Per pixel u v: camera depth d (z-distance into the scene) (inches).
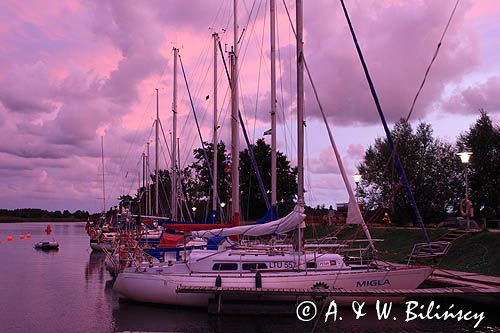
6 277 1224.8
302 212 752.3
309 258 775.1
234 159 1051.9
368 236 787.4
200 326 680.4
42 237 3587.6
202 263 772.0
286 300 727.7
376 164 1966.0
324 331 661.3
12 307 823.1
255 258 766.5
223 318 714.8
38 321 721.0
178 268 780.6
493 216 1712.6
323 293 693.9
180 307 765.9
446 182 1836.9
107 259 1193.4
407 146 1872.5
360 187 1993.1
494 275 895.7
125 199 2947.8
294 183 2561.5
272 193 894.4
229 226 928.3
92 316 749.3
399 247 1310.3
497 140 1716.3
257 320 708.0
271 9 983.0
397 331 663.8
